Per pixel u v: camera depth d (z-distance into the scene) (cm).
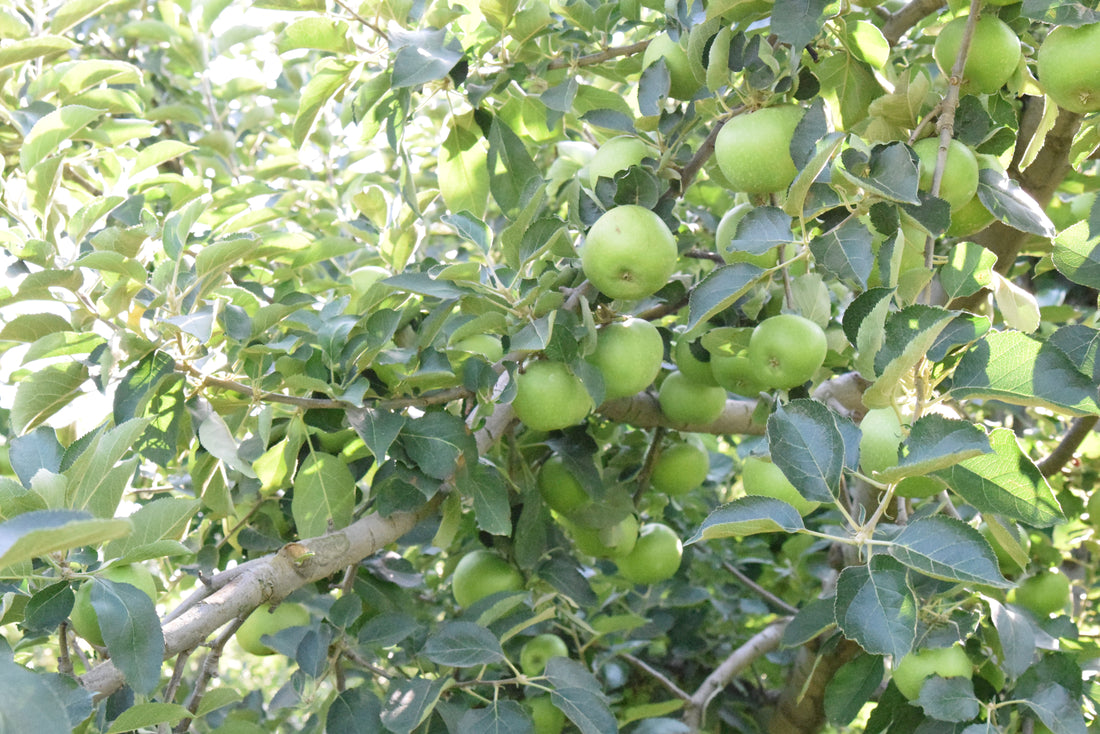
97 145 250
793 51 163
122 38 379
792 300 175
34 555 91
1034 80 181
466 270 175
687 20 190
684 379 231
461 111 225
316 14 197
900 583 124
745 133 172
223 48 329
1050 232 160
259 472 218
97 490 136
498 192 226
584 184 208
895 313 136
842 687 206
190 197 217
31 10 261
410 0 196
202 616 147
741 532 133
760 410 205
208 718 278
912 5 189
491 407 187
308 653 182
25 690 90
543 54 221
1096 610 309
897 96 164
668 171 197
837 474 133
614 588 322
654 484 254
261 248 202
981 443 118
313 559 167
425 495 185
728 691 322
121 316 182
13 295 158
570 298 195
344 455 218
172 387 170
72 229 176
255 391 176
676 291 222
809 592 368
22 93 265
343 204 319
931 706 172
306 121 221
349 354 180
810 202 159
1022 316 164
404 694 176
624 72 235
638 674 324
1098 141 209
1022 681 178
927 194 153
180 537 152
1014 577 216
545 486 227
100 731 158
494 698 186
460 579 230
